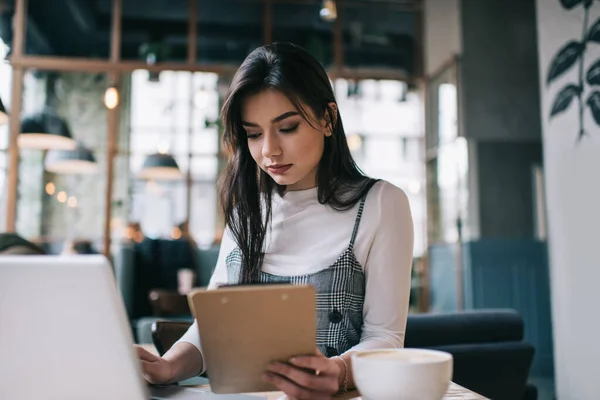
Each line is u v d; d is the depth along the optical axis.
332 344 1.06
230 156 1.25
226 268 1.25
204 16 7.36
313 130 1.09
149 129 7.00
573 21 2.99
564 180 3.03
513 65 5.97
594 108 2.82
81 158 5.67
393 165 6.80
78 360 0.66
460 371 2.05
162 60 6.71
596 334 2.78
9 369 0.66
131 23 7.33
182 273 4.92
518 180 5.88
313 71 1.08
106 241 6.20
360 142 6.77
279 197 1.21
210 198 6.98
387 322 1.04
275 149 1.07
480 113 5.87
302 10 7.14
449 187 5.96
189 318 4.09
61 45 7.23
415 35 6.76
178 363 1.00
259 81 1.05
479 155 5.85
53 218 6.59
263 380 0.75
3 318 0.65
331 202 1.14
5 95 6.09
